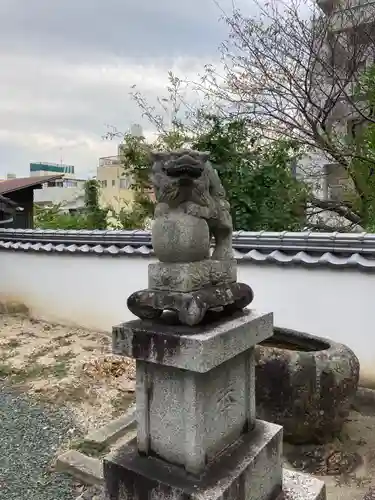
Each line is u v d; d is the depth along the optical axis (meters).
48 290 6.96
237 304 2.33
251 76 8.20
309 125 8.28
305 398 3.12
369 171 7.68
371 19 7.77
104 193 15.20
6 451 3.37
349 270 4.19
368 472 3.00
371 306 4.11
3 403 4.22
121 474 2.14
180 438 2.08
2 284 7.67
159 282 2.15
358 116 8.32
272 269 4.64
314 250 4.43
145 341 2.06
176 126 8.91
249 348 2.31
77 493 2.84
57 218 14.02
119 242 6.15
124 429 3.56
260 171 7.74
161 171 2.17
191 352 1.90
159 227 2.14
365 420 3.69
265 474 2.28
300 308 4.49
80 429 3.71
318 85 8.02
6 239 7.57
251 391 2.41
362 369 4.18
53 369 5.02
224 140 7.84
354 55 7.82
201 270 2.15
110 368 4.88
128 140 8.94
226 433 2.23
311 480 2.56
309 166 9.04
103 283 6.28
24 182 11.33
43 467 3.14
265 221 7.56
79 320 6.60
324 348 3.50
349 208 8.41
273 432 2.41
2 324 6.85
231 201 7.46
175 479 2.01
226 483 1.98
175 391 2.08
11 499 2.78
